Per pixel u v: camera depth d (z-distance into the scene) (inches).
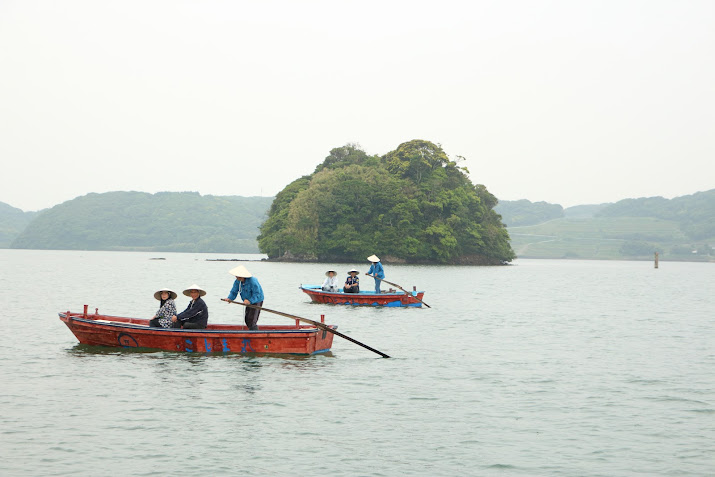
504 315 1336.1
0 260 5014.8
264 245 5378.9
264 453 450.0
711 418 545.6
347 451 457.4
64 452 443.2
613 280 3289.9
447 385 655.1
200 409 551.2
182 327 832.9
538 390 639.1
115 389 612.1
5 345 836.0
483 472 424.8
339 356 808.9
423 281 2704.2
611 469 432.1
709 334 1061.8
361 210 5172.2
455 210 5378.9
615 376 706.8
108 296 1658.5
